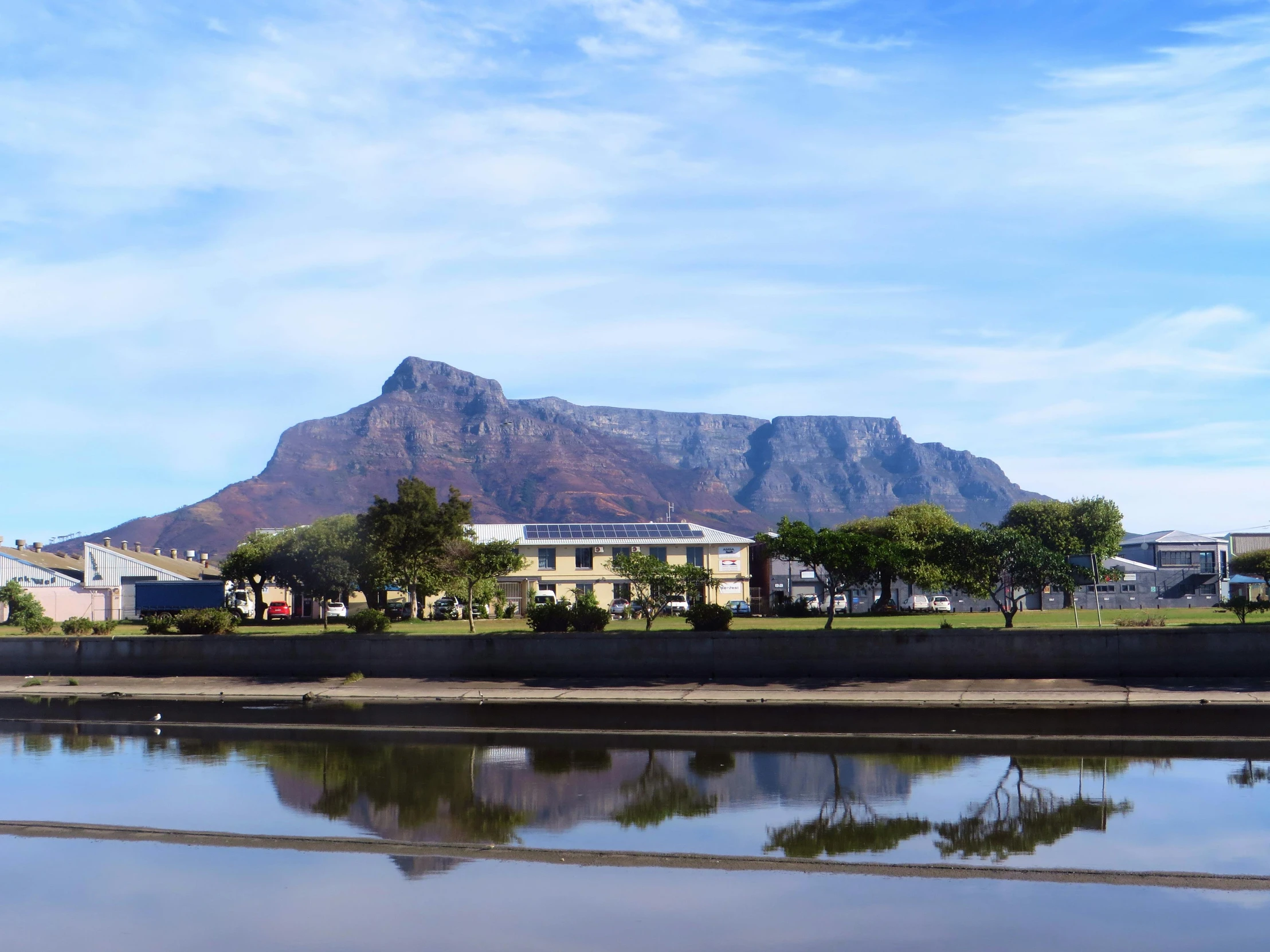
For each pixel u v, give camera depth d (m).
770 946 12.34
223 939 12.88
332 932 13.05
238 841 17.56
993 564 47.84
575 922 13.27
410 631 56.22
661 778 23.03
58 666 49.25
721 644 42.56
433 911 13.77
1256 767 23.33
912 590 91.88
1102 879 14.82
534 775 23.56
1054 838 17.28
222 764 25.39
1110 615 62.59
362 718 34.81
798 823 18.55
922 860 15.98
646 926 13.06
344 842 17.47
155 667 48.28
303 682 45.22
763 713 34.91
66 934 13.12
